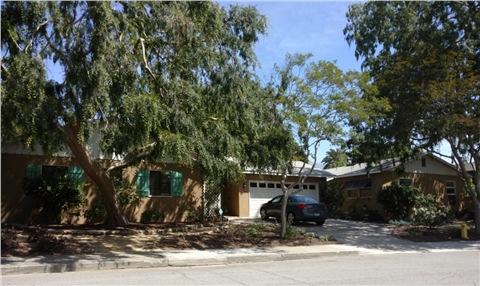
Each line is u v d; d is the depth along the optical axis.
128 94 10.90
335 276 9.27
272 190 24.81
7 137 11.23
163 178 19.62
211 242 14.38
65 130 12.10
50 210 16.47
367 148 19.77
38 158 17.20
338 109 14.78
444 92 16.11
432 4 20.05
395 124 17.81
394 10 21.48
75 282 8.48
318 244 15.05
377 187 27.45
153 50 13.04
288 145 14.45
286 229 15.90
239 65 12.79
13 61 10.05
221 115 13.41
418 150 20.94
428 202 24.27
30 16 10.47
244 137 14.14
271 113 14.63
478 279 8.89
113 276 9.30
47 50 11.55
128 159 15.34
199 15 12.51
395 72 18.12
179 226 16.77
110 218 15.95
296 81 14.67
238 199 23.75
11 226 14.98
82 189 16.94
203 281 8.70
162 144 11.77
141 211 18.83
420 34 20.14
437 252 14.27
